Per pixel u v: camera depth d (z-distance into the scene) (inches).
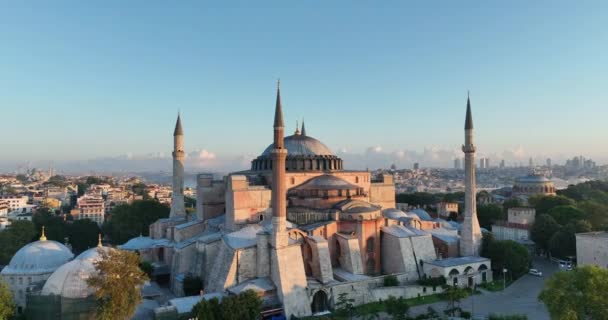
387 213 4527.6
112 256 2618.1
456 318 2842.0
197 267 3631.9
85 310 2669.8
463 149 4252.0
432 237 4311.0
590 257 3964.1
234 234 3442.4
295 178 4323.3
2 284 2701.8
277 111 3302.2
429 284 3496.6
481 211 6560.0
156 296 3501.5
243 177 3912.4
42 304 2706.7
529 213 5718.5
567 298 2206.0
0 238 4576.8
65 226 5654.5
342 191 4119.1
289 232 3454.7
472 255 4050.2
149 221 5757.9
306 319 2800.2
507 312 2967.5
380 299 3329.2
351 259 3572.8
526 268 3966.5
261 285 3065.9
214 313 2551.7
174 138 5036.9
